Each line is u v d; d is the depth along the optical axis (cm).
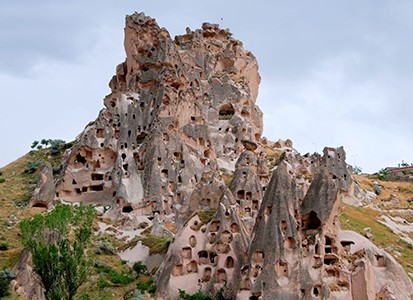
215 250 7331
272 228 6762
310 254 6631
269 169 11188
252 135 12094
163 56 12044
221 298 6875
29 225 6475
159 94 11200
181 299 7006
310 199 7081
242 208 8525
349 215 10819
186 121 11250
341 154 12194
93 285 7350
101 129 10619
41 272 6009
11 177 12044
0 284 6769
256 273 6644
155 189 9694
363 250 7088
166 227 9175
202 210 8156
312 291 6366
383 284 7225
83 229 6619
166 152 10181
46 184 10125
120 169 10062
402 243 10106
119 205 9650
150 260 8125
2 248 8162
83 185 10256
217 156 11375
